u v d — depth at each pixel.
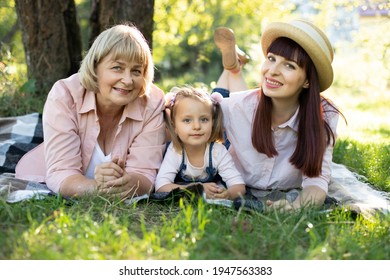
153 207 3.64
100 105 3.94
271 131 4.02
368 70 13.50
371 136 7.21
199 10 10.44
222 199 3.71
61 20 6.55
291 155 4.06
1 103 6.29
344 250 2.97
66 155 3.86
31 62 6.67
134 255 2.75
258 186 4.23
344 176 4.85
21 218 3.25
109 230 3.02
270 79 3.77
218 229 3.06
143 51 3.76
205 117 3.86
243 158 4.16
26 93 6.46
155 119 4.04
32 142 5.04
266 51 4.00
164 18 9.80
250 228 3.17
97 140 4.04
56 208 3.45
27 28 6.57
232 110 4.12
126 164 4.03
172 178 3.97
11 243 2.83
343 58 17.03
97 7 6.58
